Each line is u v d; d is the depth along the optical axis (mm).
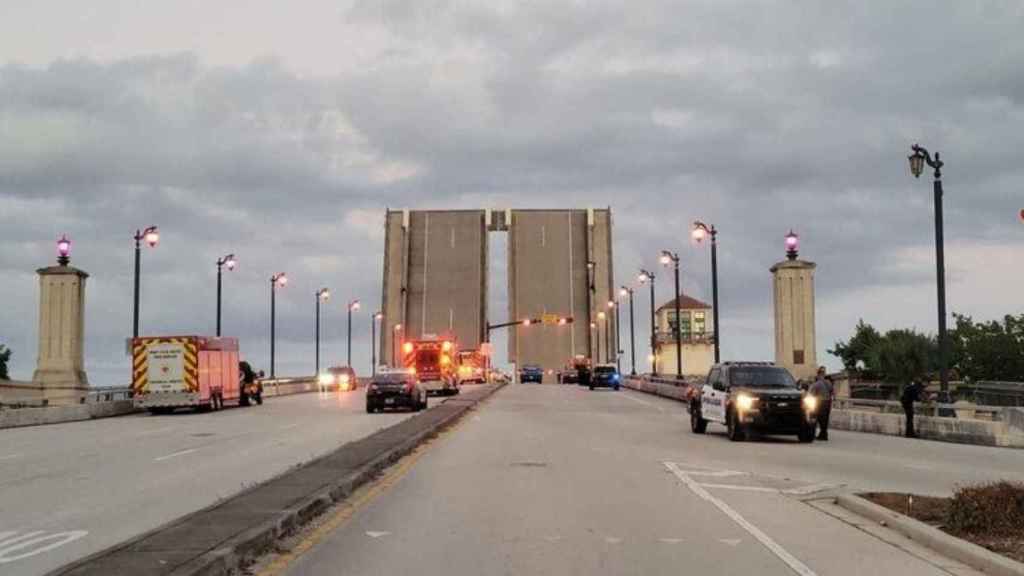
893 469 21328
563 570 10289
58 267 48500
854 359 87750
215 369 51094
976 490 12289
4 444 29531
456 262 109938
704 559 10906
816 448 27484
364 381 101438
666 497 16266
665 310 123688
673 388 60969
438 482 18281
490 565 10555
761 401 29094
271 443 28781
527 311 113625
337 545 11742
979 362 75125
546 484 18016
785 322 45594
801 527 13180
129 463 23016
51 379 47844
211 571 9422
